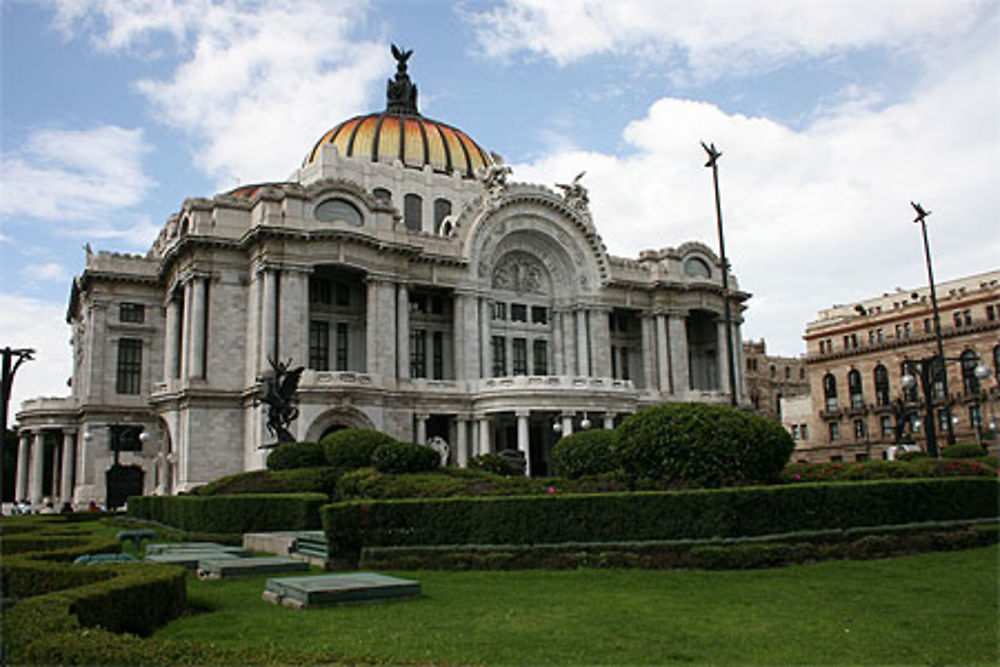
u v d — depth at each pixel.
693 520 24.47
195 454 62.16
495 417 69.44
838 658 13.78
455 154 92.06
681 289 87.31
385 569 24.75
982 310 97.50
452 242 75.31
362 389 61.78
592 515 24.92
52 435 84.31
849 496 26.19
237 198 67.06
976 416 95.62
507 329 79.69
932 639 15.02
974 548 26.89
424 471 35.91
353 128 91.81
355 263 65.62
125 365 76.00
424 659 13.46
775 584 20.98
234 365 64.75
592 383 69.00
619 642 14.84
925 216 56.62
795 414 123.25
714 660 13.67
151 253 86.88
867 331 110.38
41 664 11.19
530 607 18.19
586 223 81.62
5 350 28.44
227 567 23.66
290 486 37.75
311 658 12.02
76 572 17.73
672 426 28.00
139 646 11.66
